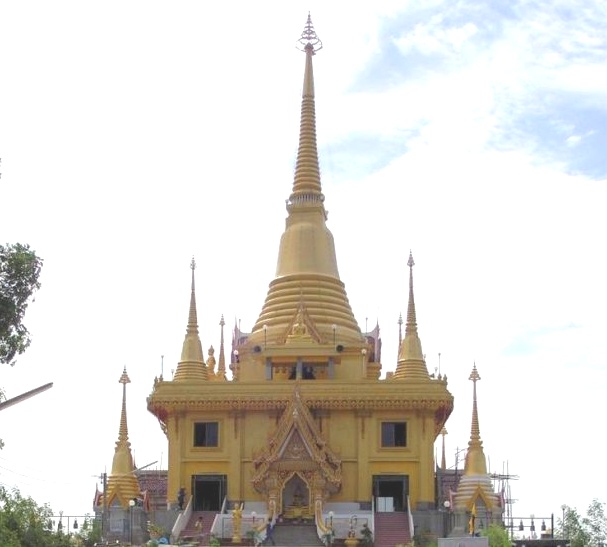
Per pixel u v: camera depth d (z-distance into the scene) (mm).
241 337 100938
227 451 82750
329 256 95188
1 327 40188
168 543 72000
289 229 95750
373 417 82250
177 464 82500
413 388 81438
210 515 80188
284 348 85312
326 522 75250
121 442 85500
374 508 80375
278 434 79438
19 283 40531
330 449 80375
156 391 83312
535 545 72500
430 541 71250
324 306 91625
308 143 98312
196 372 88688
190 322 90438
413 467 81312
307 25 101875
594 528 75688
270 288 94562
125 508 79000
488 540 63656
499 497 85562
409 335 89000
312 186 97062
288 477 79188
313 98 99938
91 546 71562
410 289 90375
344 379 85625
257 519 75938
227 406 82625
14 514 57875
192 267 91625
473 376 84250
